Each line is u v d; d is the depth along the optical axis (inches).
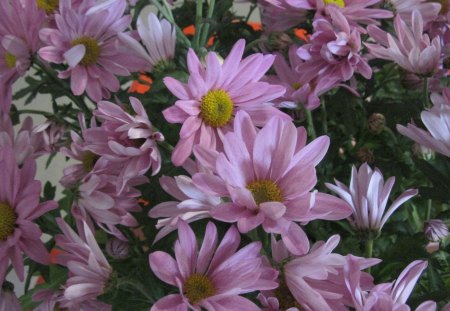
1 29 18.9
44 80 20.0
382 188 17.2
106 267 16.8
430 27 20.9
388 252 18.4
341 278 15.9
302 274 15.5
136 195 17.4
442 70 20.3
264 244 16.9
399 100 21.3
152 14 18.4
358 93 20.7
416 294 18.1
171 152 17.2
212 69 16.6
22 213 16.8
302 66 19.2
